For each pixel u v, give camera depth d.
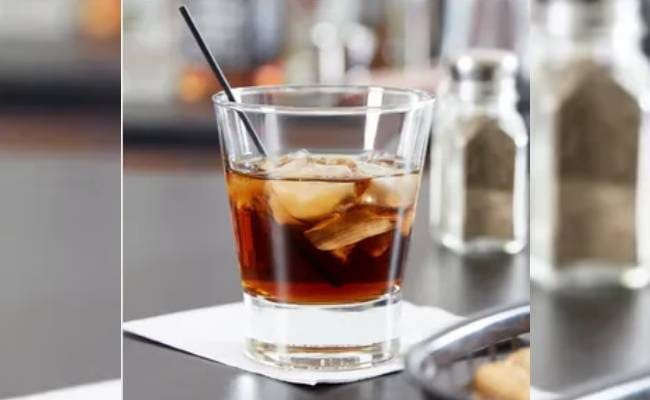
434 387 0.53
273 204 0.57
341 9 1.95
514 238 0.78
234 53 1.89
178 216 0.91
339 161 0.60
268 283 0.58
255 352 0.58
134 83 1.83
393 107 0.60
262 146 0.60
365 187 0.57
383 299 0.58
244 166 0.58
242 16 1.89
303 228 0.57
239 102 0.62
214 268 0.75
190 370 0.57
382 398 0.55
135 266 0.77
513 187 0.78
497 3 1.76
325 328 0.58
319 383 0.56
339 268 0.58
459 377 0.53
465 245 0.78
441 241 0.79
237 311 0.65
